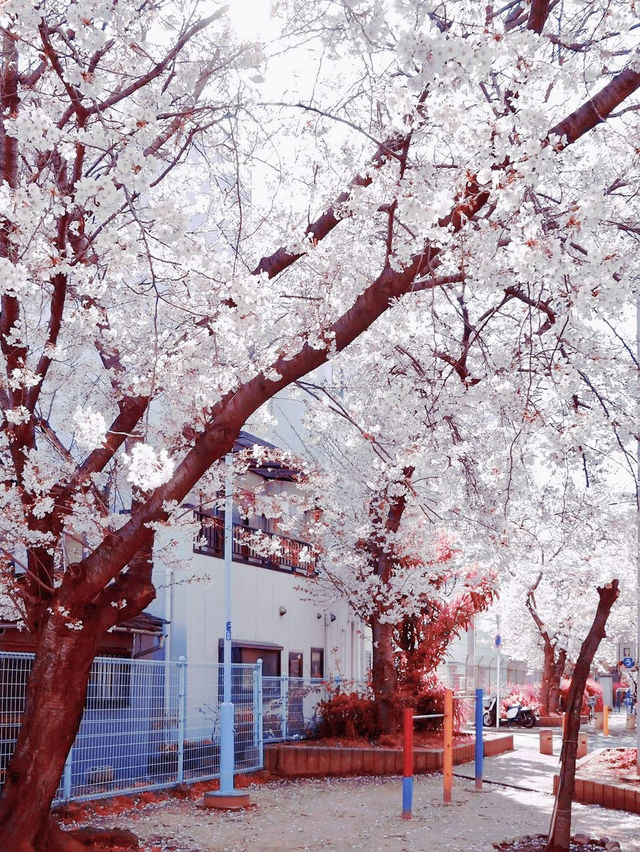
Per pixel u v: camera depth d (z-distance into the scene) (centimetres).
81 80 564
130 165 531
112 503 1032
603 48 702
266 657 2195
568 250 758
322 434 1255
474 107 706
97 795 1200
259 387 739
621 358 967
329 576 1781
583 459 904
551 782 1579
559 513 1141
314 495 1183
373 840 1053
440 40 512
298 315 957
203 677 1864
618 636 3934
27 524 810
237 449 1697
